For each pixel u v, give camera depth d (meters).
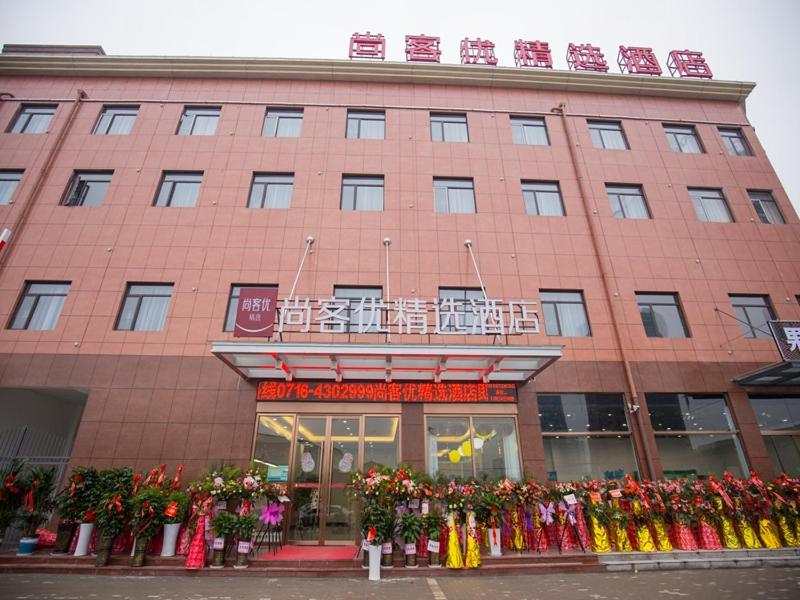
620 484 8.89
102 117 13.92
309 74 14.64
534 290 11.88
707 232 13.12
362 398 10.04
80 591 6.18
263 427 9.85
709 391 11.07
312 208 12.48
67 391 11.60
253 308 9.22
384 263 11.82
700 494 8.67
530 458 9.95
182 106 14.03
